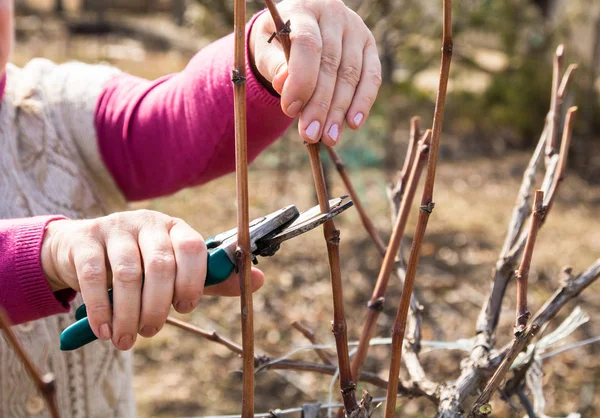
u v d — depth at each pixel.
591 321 3.14
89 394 1.04
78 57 9.25
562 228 4.34
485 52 7.28
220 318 3.34
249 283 0.55
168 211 4.49
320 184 0.57
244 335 0.56
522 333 0.64
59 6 12.79
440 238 4.12
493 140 6.12
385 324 3.11
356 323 3.14
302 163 4.97
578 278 0.79
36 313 0.64
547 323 0.81
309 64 0.61
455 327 3.18
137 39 10.59
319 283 3.61
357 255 3.83
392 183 0.96
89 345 1.04
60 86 1.06
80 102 1.05
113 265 0.55
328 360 0.92
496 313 0.83
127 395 1.11
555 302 0.78
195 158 0.98
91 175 1.08
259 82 0.79
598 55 6.07
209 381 2.89
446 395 0.76
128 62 8.90
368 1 4.43
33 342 0.96
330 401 0.85
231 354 3.07
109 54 9.46
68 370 1.01
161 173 1.04
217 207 4.59
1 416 0.95
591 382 2.68
